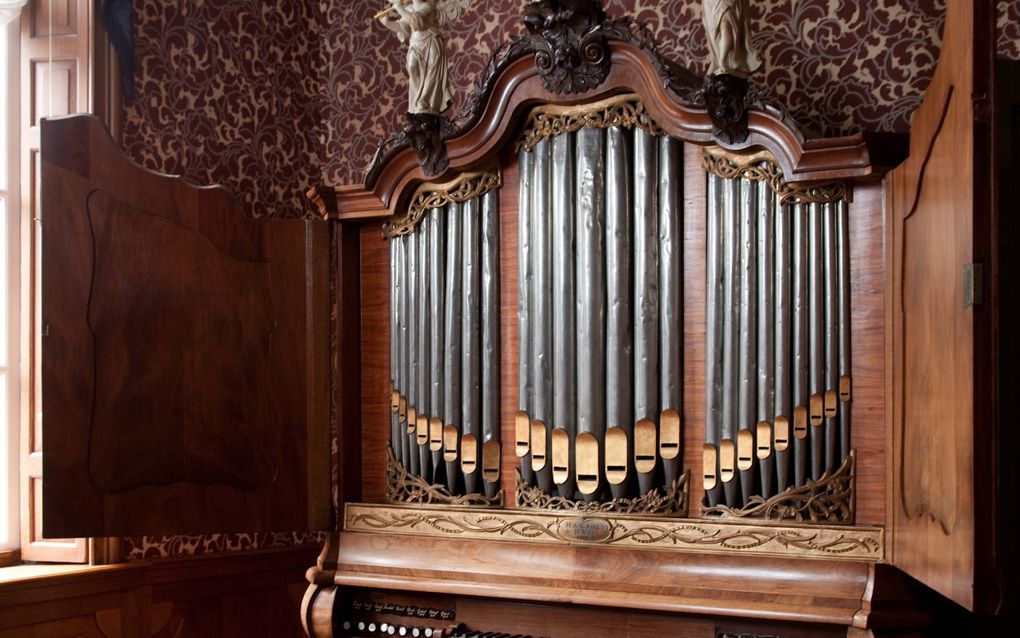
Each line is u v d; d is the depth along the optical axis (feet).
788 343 11.48
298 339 14.23
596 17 12.28
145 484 13.21
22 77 15.40
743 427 11.62
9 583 13.29
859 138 10.93
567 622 12.59
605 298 12.41
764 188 11.67
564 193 12.62
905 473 10.33
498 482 13.14
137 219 13.23
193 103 16.63
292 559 17.37
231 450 13.80
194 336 13.61
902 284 10.48
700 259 12.07
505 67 12.75
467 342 13.24
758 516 11.63
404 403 13.73
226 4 17.21
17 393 15.15
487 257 13.20
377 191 13.74
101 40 15.25
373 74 18.01
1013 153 12.17
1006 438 11.99
